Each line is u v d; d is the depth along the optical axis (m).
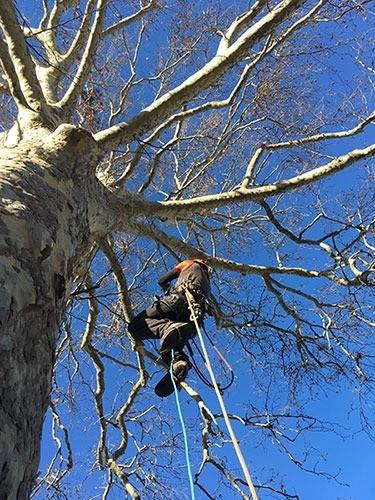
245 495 4.95
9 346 2.06
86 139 3.82
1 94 6.96
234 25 5.45
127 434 6.39
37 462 2.19
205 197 5.43
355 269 6.28
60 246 2.98
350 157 5.70
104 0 5.22
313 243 6.34
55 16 6.40
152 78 7.66
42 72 5.88
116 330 7.55
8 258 2.36
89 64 5.29
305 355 6.54
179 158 7.86
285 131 7.25
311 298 6.67
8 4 4.33
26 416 2.08
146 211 5.03
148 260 7.16
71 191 3.57
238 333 6.34
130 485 5.86
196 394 4.20
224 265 6.18
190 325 4.54
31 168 3.29
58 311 2.78
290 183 5.67
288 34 5.76
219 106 5.97
